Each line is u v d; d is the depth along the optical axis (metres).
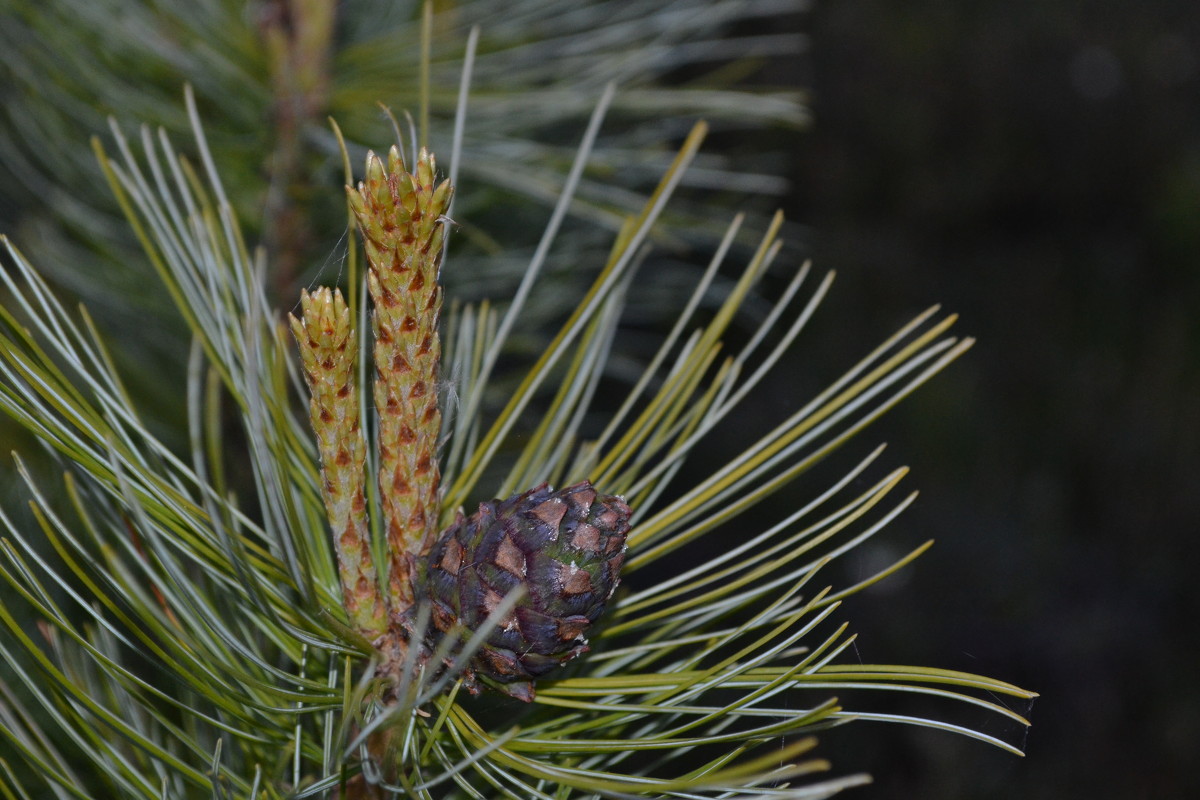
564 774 0.35
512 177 0.49
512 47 0.54
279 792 0.38
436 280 0.37
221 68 0.51
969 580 1.66
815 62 2.23
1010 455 1.83
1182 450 1.82
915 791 1.39
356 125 0.51
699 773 0.36
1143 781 1.44
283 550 0.38
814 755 1.41
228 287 0.40
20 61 0.51
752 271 0.40
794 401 1.82
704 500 0.39
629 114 0.57
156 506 0.37
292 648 0.39
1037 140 2.24
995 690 0.35
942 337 1.98
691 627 0.40
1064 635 1.60
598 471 0.40
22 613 0.47
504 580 0.37
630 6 0.54
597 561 0.37
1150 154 2.22
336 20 0.52
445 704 0.36
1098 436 1.86
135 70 0.52
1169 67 2.32
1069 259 2.15
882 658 1.54
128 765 0.38
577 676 0.39
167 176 0.53
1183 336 1.97
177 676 0.37
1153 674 1.56
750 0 0.53
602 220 0.50
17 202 0.57
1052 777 1.44
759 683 0.37
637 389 0.41
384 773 0.37
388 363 0.37
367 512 0.39
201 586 0.40
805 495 1.67
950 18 2.33
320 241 0.54
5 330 0.37
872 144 2.21
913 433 1.83
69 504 0.49
